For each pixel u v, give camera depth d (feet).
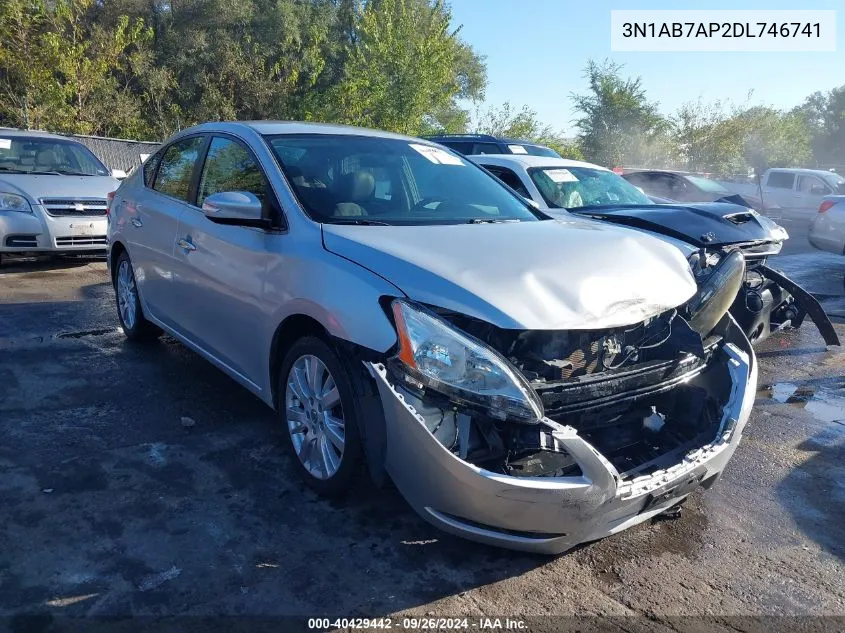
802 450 14.16
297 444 11.44
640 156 99.14
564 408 8.91
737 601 9.25
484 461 8.72
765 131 105.81
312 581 9.14
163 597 8.64
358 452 9.96
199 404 14.57
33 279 25.95
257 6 105.19
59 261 29.84
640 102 97.50
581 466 8.50
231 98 93.71
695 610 9.02
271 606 8.63
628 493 8.83
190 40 97.04
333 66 110.42
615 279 10.03
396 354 9.00
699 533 10.85
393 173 13.52
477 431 8.88
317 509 10.77
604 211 20.92
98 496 10.81
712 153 101.91
